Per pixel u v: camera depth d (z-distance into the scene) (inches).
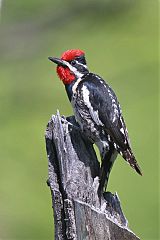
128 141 325.7
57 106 937.5
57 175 291.4
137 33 1087.0
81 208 281.0
